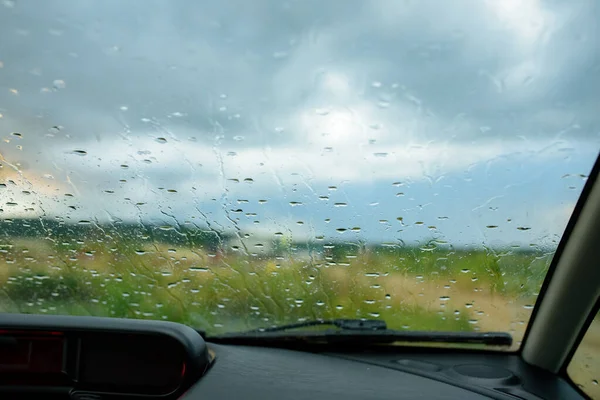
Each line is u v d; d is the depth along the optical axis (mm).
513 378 2268
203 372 2137
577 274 2186
